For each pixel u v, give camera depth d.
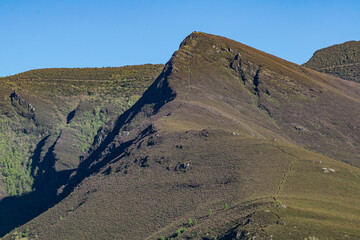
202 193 161.62
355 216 133.50
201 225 138.88
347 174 165.25
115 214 166.00
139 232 152.75
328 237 116.12
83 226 166.00
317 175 161.38
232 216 137.38
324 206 139.62
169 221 152.75
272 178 160.00
